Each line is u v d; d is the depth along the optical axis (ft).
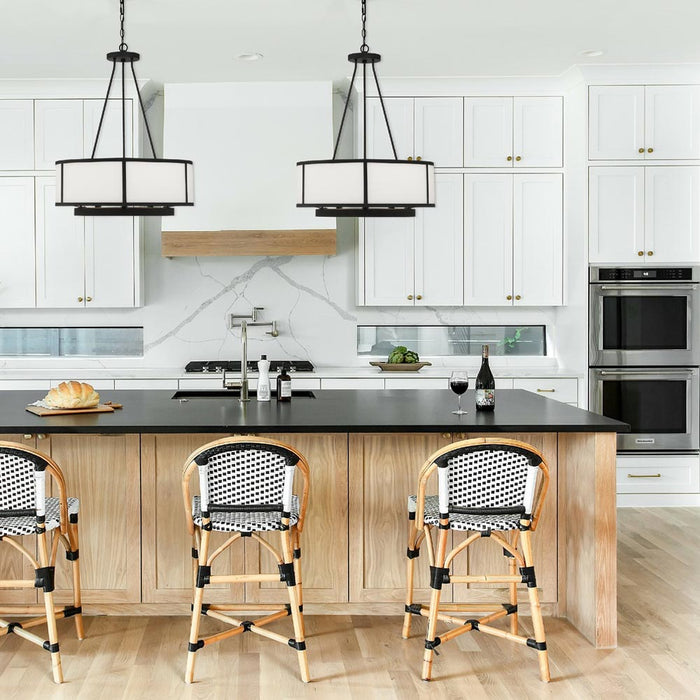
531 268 19.30
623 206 18.38
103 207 11.38
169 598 11.88
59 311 20.26
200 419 11.35
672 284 18.45
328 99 18.72
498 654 10.81
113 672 10.21
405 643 11.13
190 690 9.76
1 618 11.64
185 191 10.88
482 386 12.28
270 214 18.63
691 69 18.02
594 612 11.00
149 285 20.21
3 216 18.83
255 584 11.85
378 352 20.58
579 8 14.38
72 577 11.82
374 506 11.89
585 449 11.26
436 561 10.19
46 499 11.09
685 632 11.49
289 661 10.58
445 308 20.58
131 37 15.67
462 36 15.84
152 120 19.77
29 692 9.68
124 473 11.77
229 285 20.31
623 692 9.73
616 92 18.25
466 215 19.16
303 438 11.79
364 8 12.62
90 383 18.47
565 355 19.76
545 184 19.25
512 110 19.11
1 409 12.47
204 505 9.89
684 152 18.38
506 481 9.89
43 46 16.12
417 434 11.87
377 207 11.21
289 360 20.42
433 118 18.97
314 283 20.40
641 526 16.94
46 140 18.70
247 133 18.62
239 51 16.57
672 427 18.56
